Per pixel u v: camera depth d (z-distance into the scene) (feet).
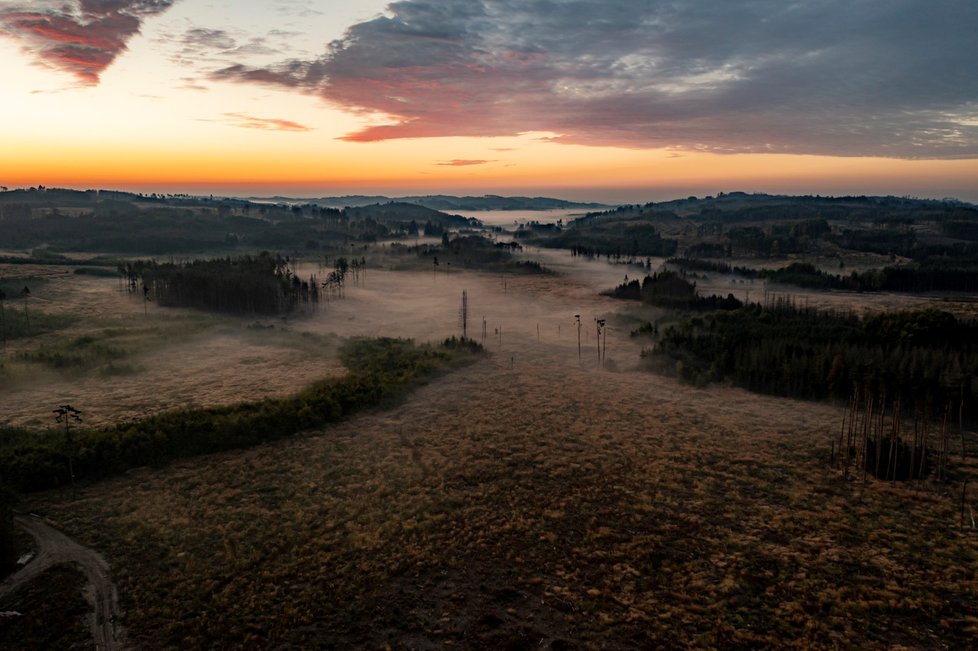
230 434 242.37
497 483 213.05
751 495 205.26
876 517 189.88
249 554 164.14
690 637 131.44
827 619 137.59
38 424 263.70
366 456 236.43
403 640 130.62
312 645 128.36
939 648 128.16
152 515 185.37
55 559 159.84
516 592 148.46
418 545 170.50
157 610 139.23
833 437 261.65
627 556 165.27
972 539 175.73
